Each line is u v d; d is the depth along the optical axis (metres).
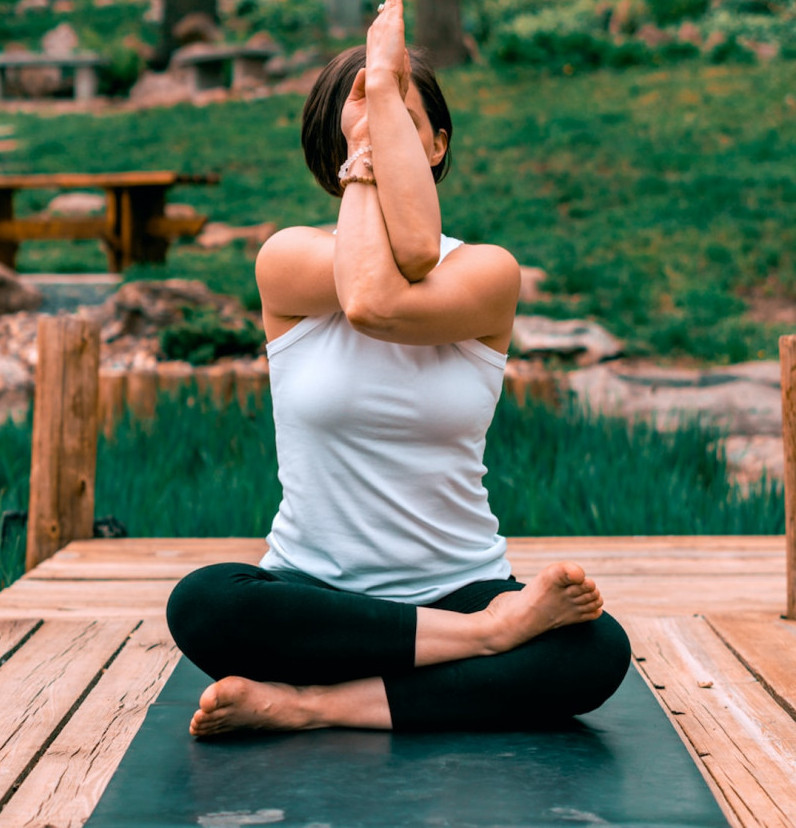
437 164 2.19
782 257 10.42
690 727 2.23
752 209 11.59
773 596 3.36
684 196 12.38
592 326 8.20
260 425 5.38
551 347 7.89
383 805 1.72
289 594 1.97
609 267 10.13
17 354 7.54
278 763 1.89
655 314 9.10
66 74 24.55
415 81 2.11
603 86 18.09
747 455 6.03
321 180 2.19
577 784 1.81
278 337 2.14
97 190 15.30
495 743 2.00
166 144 17.59
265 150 16.72
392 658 2.01
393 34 1.97
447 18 21.19
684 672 2.60
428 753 1.94
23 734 2.18
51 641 2.84
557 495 4.67
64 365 4.11
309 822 1.66
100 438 5.34
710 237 10.96
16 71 24.42
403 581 2.13
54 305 8.68
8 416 5.68
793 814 1.81
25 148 17.89
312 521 2.10
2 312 8.41
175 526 4.46
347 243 1.92
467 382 2.06
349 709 2.04
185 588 1.99
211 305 8.05
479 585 2.16
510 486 4.75
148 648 2.78
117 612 3.16
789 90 16.67
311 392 2.04
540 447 5.28
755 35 22.98
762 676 2.52
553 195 12.76
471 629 2.02
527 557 3.94
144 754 1.94
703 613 3.13
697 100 16.58
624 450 5.21
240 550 4.05
